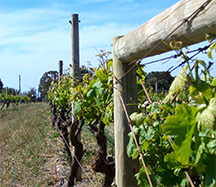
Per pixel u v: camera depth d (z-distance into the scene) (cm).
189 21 107
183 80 101
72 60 486
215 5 95
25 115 1697
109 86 259
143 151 167
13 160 622
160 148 153
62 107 713
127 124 195
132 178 195
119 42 185
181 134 95
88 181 471
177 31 115
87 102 325
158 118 156
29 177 518
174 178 141
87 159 563
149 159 161
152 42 137
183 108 94
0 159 639
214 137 92
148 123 164
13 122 1385
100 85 276
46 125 1140
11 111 2300
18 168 566
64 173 531
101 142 321
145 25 145
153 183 150
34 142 784
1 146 789
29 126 1119
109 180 327
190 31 108
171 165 127
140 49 154
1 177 514
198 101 92
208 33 101
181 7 113
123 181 196
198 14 103
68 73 621
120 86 194
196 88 95
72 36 490
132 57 171
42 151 685
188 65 101
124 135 194
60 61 913
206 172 97
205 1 99
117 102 197
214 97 90
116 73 196
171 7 121
